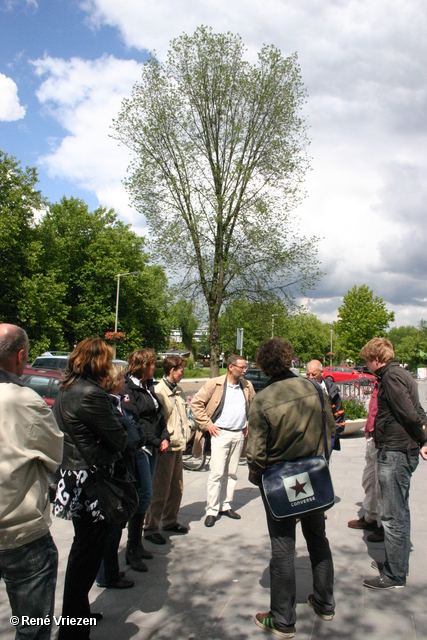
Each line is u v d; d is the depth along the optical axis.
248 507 5.81
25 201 32.47
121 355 41.12
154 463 4.33
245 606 3.39
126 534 4.88
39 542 2.31
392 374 3.63
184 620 3.21
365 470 4.96
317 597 3.24
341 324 50.59
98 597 3.52
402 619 3.21
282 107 18.42
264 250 18.86
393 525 3.62
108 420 2.78
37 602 2.27
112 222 45.47
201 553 4.36
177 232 18.80
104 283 40.94
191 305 19.70
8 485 2.16
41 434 2.27
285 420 3.05
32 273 33.28
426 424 3.70
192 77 18.56
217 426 5.30
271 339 3.28
